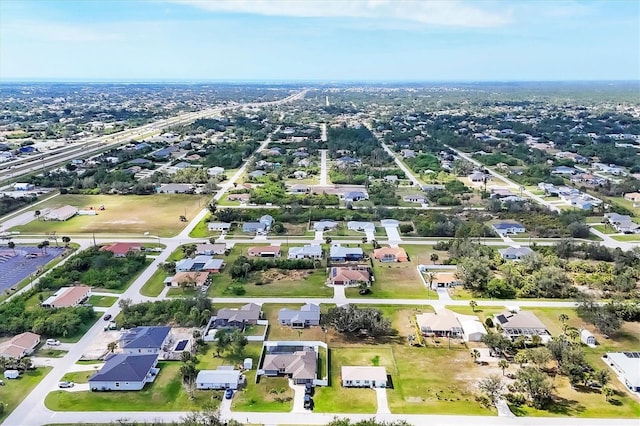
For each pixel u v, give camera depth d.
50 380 85.44
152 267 135.50
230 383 83.00
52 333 99.81
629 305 108.00
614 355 90.94
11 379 85.62
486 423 74.75
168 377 86.50
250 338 99.12
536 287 119.44
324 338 100.06
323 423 74.69
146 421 74.88
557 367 90.00
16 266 135.75
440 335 100.75
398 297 117.94
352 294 119.44
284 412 77.19
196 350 94.81
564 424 74.50
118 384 82.88
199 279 123.62
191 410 77.50
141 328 100.06
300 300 116.44
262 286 124.12
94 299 116.75
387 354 94.19
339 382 85.25
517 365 90.50
